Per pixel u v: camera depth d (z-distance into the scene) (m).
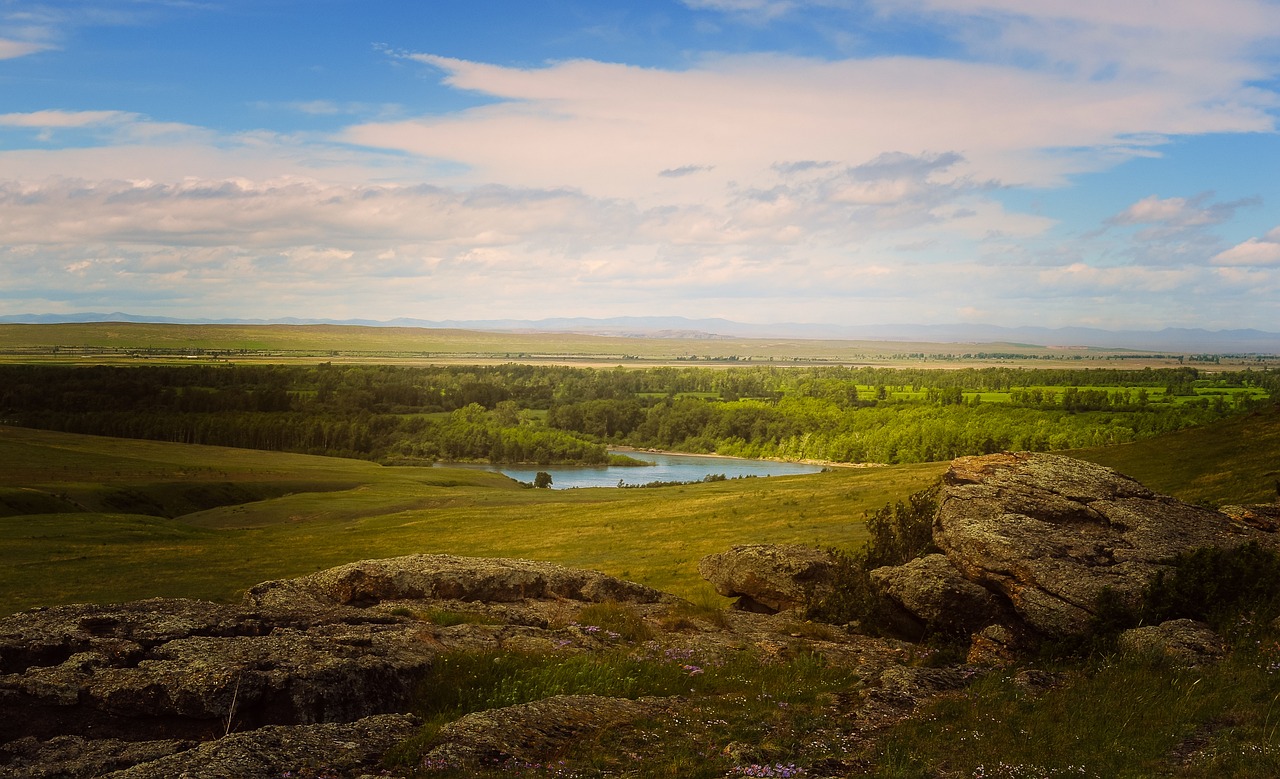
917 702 15.82
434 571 23.45
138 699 12.85
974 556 22.36
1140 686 15.20
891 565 27.34
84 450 152.25
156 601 17.81
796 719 14.55
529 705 14.06
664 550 54.75
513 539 66.19
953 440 182.88
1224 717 13.32
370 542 71.44
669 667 17.94
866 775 11.73
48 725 12.63
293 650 14.95
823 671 18.61
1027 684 16.42
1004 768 11.78
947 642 21.88
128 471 129.00
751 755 12.38
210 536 81.56
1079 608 20.02
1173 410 193.25
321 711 13.59
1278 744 11.72
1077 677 16.58
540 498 97.69
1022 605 20.70
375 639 16.56
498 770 11.63
